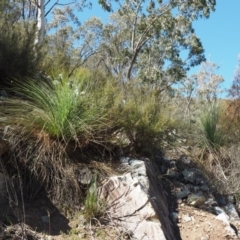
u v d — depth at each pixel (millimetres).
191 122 7773
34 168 4676
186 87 27578
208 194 6031
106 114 5305
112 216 4566
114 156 5500
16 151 4719
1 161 4457
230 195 6465
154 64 25188
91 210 4516
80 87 5496
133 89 6188
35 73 6344
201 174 6457
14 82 5902
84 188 4840
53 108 5078
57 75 6457
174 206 5488
